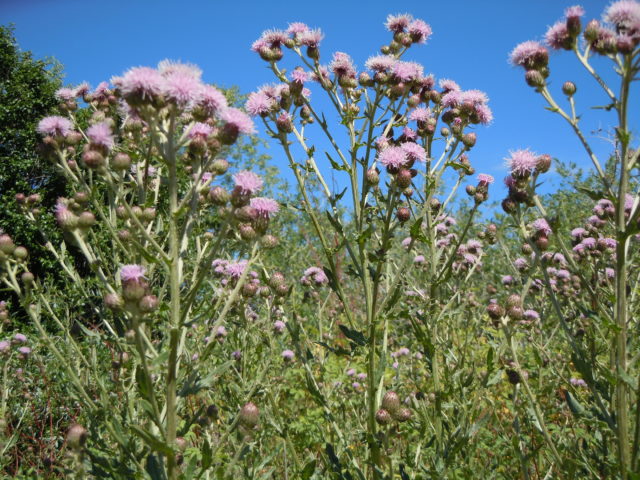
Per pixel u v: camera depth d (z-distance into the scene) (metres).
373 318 0.40
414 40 0.51
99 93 0.48
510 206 0.36
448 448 0.37
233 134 0.31
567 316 0.56
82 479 0.29
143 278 0.32
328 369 0.65
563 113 0.32
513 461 0.48
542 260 0.35
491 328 0.59
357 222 0.42
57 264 1.70
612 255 0.50
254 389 0.40
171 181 0.29
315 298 0.64
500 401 0.56
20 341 0.64
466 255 0.57
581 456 0.37
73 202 0.36
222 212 0.31
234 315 0.51
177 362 0.31
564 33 0.33
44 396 0.61
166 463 0.29
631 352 0.40
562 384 0.52
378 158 0.41
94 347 0.38
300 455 0.55
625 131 0.29
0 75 2.33
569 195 1.01
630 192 0.44
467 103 0.46
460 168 0.46
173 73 0.30
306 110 0.49
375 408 0.39
